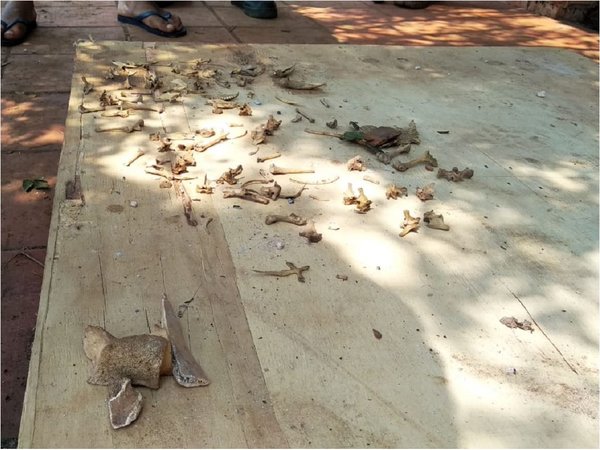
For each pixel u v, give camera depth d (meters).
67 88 3.26
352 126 2.43
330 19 5.00
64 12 4.54
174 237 1.64
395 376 1.27
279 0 5.62
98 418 1.11
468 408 1.21
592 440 1.17
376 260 1.64
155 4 4.36
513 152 2.41
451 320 1.45
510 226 1.88
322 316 1.41
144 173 1.94
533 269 1.69
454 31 4.82
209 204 1.81
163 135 2.22
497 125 2.66
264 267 1.56
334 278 1.55
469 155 2.34
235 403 1.17
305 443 1.10
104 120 2.29
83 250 1.55
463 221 1.88
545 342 1.42
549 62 3.67
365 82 3.03
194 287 1.46
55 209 1.71
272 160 2.12
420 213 1.89
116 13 4.60
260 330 1.35
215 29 4.41
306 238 1.70
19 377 1.56
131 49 3.16
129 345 1.18
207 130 2.27
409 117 2.64
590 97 3.13
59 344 1.26
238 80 2.87
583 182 2.22
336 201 1.90
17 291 1.82
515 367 1.33
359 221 1.81
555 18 5.54
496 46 4.12
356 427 1.14
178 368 1.20
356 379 1.25
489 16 5.48
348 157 2.20
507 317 1.48
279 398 1.19
